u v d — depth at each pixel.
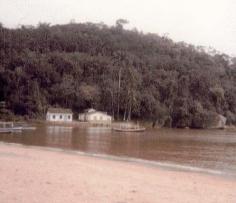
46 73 135.00
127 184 20.56
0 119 106.00
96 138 62.44
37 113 116.75
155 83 145.00
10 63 138.88
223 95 149.75
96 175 23.08
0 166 24.05
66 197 16.50
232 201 17.86
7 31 171.88
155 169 28.67
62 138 58.97
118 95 129.38
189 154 42.81
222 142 64.38
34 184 18.81
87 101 130.38
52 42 180.12
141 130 97.19
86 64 149.38
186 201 17.28
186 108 131.38
